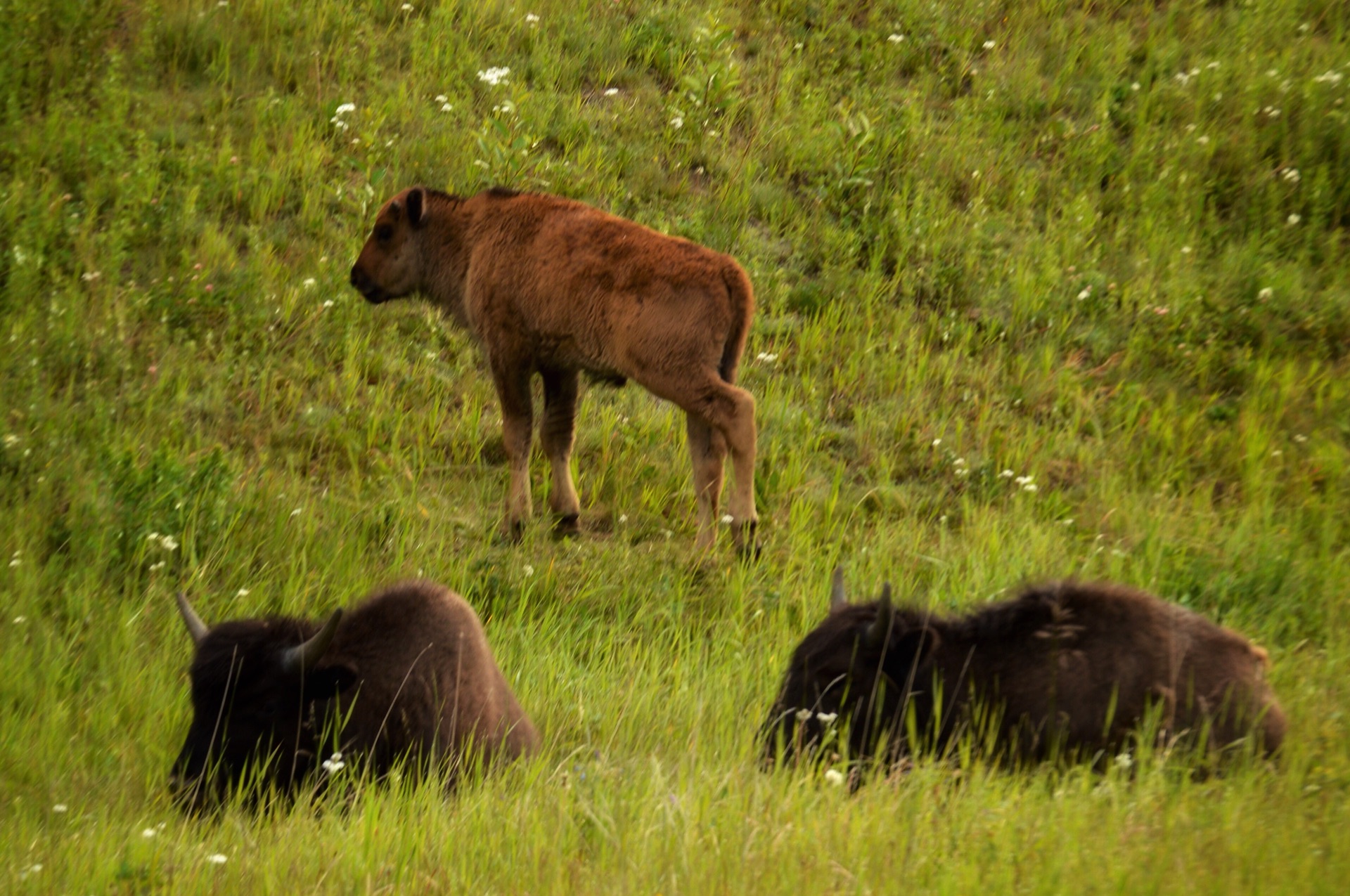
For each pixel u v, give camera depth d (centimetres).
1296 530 3353
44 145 3909
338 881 1595
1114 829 1487
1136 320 4225
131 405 3331
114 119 4047
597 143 4488
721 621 2942
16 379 3284
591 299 3041
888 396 3866
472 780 1988
